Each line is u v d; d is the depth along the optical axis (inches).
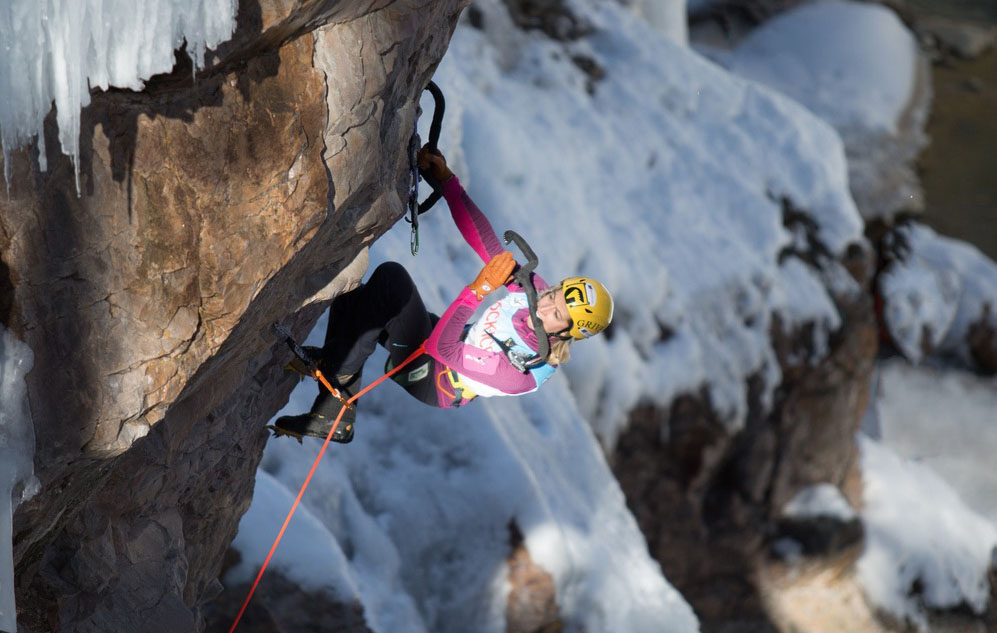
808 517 379.2
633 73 407.5
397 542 232.1
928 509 418.0
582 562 245.9
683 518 355.9
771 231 378.3
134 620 121.4
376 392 244.1
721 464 358.6
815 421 380.5
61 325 81.2
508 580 235.1
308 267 108.0
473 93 336.2
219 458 135.6
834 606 391.5
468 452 242.2
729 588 377.1
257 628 186.5
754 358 358.6
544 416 277.6
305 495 219.8
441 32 114.2
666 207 369.7
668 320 343.9
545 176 335.9
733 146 400.8
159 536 128.7
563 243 324.5
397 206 113.6
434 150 128.3
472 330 133.5
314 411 136.1
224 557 181.9
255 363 130.2
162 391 90.0
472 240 130.9
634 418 330.6
